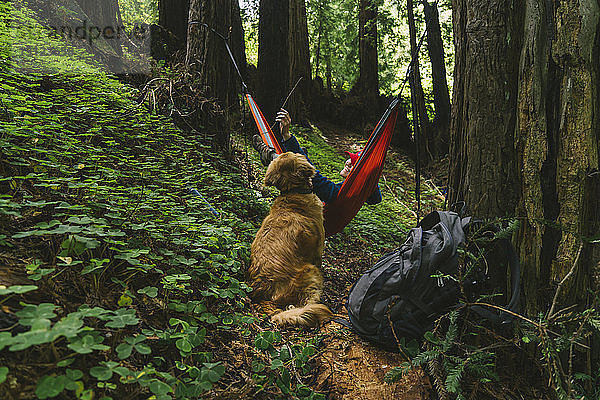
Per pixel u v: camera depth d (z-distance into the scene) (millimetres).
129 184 3586
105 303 2143
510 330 2744
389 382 2346
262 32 10602
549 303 2758
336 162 11312
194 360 2217
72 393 1621
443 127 16656
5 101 3148
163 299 2459
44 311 1509
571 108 2705
